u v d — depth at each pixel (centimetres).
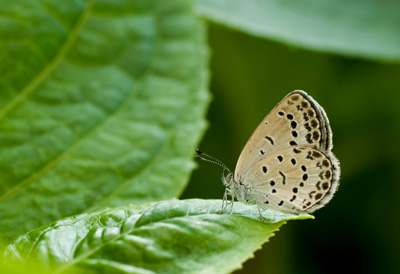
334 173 20
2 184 18
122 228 18
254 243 18
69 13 19
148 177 19
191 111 19
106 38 19
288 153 20
